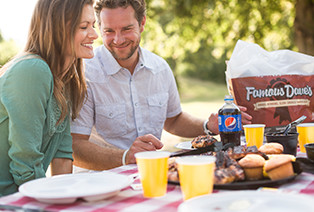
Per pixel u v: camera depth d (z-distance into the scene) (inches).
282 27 308.0
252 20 300.2
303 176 53.2
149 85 103.9
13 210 43.4
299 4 247.4
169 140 333.4
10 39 521.0
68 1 74.0
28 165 65.0
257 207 36.8
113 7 93.4
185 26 316.5
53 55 73.5
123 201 45.5
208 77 1033.5
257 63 87.2
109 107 99.4
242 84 85.7
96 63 99.7
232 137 72.7
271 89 85.7
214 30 326.6
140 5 95.6
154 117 104.7
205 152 67.7
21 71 65.7
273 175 49.6
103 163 83.7
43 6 73.3
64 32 73.8
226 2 293.4
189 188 43.4
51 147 75.2
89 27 78.4
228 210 36.5
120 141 102.2
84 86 86.4
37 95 65.6
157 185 46.4
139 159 46.7
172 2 297.4
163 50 353.4
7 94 65.2
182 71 1065.5
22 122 64.2
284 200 38.1
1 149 67.5
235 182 49.8
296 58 89.4
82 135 94.6
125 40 95.0
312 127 72.7
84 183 49.4
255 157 51.5
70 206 44.1
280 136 66.6
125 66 101.2
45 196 43.3
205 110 567.2
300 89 87.0
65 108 74.0
